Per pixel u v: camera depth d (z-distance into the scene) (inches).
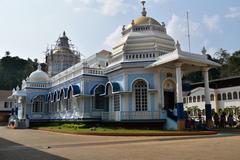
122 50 1055.6
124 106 996.6
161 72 983.0
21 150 452.4
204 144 476.1
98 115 1120.2
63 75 1379.2
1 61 3740.2
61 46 2020.2
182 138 614.9
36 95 1552.7
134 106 986.1
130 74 1009.5
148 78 984.3
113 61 1121.4
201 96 1911.9
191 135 703.7
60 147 487.5
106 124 1069.1
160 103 951.6
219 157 335.6
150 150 409.7
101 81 1170.0
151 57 994.1
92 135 773.9
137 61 992.9
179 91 845.2
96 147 469.1
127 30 1165.1
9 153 415.5
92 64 1396.4
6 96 2701.8
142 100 987.3
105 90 1099.9
